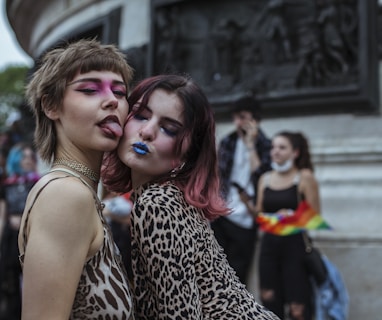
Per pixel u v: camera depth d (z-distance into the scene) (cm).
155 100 201
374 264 572
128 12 876
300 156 527
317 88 670
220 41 739
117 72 190
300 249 499
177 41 774
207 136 206
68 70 182
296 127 689
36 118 192
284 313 510
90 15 955
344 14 673
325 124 677
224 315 190
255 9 734
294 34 699
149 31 805
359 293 572
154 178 205
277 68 704
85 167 186
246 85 712
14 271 633
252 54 725
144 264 187
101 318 172
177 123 200
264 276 509
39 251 161
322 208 632
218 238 543
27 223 171
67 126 183
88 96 183
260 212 535
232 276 203
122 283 177
